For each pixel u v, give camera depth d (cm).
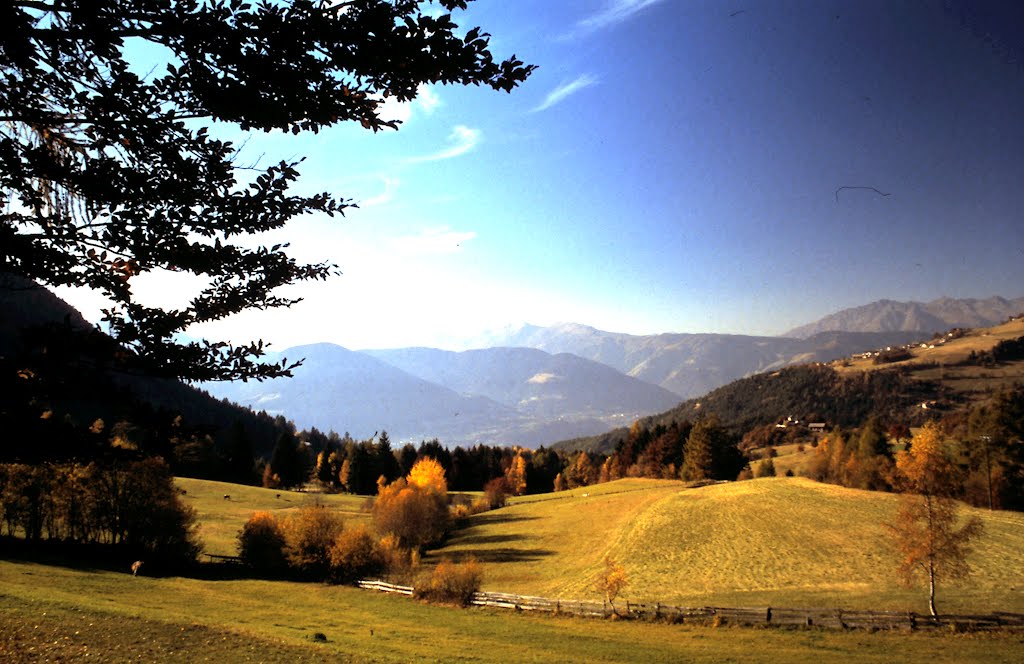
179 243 648
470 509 8625
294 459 11850
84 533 4328
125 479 4078
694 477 10131
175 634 2041
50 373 570
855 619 2875
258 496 8725
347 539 4494
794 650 2545
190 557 4525
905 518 2953
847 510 5712
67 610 2141
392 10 539
